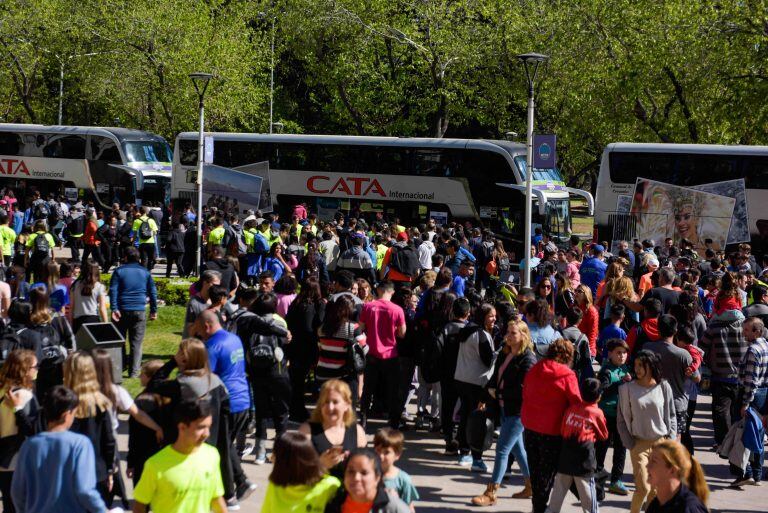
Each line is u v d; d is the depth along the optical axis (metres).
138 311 14.70
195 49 47.41
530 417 8.95
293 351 12.09
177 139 38.56
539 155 19.28
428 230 27.00
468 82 45.56
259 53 51.12
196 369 8.19
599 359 16.62
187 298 23.03
